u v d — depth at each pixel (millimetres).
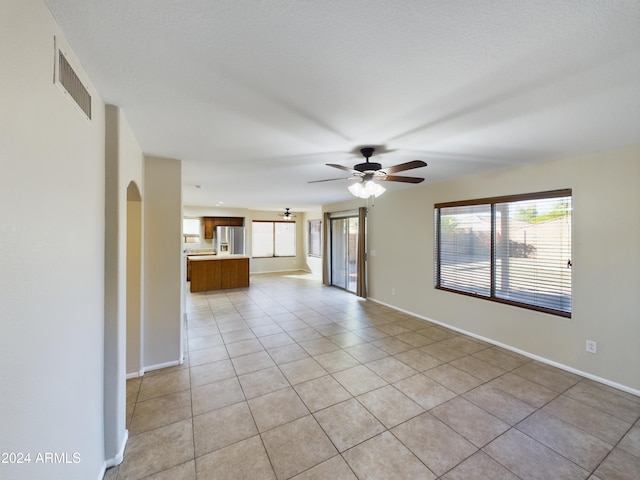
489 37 1162
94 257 1535
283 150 2734
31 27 891
